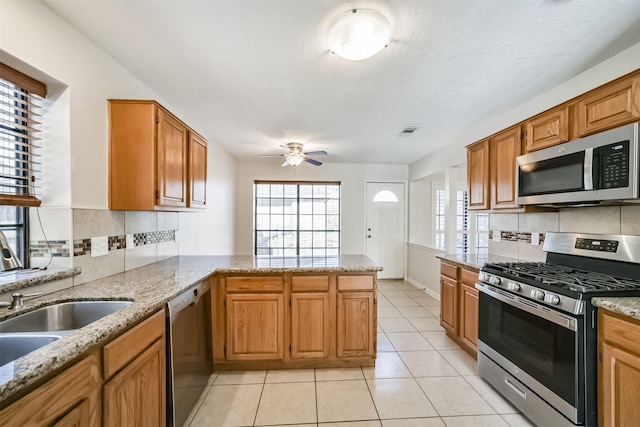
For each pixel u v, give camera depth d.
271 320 2.27
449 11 1.43
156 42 1.71
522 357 1.78
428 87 2.27
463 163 3.68
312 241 5.60
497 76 2.09
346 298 2.30
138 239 2.24
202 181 2.71
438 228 5.52
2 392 0.69
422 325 3.26
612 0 1.35
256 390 2.04
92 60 1.72
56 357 0.83
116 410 1.11
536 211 2.28
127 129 1.87
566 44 1.71
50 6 1.43
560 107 1.93
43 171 1.57
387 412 1.82
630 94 1.51
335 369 2.33
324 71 2.02
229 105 2.63
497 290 2.00
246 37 1.65
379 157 4.96
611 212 1.91
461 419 1.76
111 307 1.45
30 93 1.48
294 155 3.81
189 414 1.78
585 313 1.42
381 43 1.53
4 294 1.31
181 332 1.66
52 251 1.59
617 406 1.31
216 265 2.36
